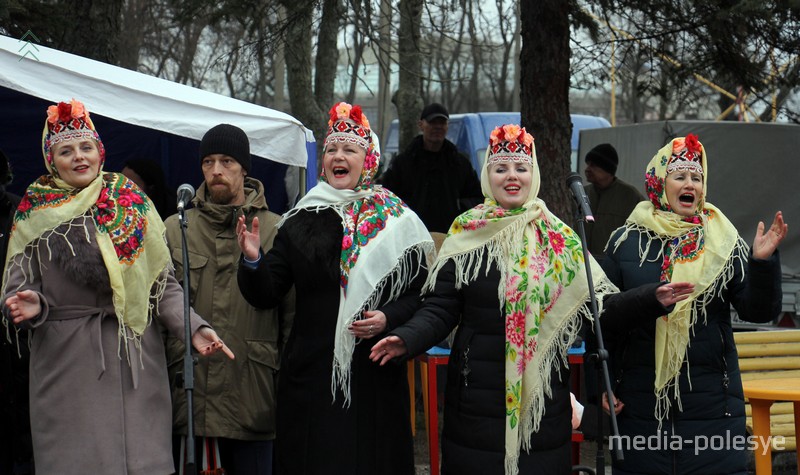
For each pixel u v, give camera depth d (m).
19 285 3.67
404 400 3.93
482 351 3.80
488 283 3.82
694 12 7.04
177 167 7.02
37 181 3.76
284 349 3.96
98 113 5.18
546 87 6.83
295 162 5.68
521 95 6.95
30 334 3.77
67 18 8.11
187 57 17.88
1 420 4.05
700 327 4.10
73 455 3.58
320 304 3.87
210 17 8.26
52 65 5.06
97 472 3.57
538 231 3.94
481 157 12.23
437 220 7.40
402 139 12.53
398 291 3.92
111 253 3.67
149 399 3.73
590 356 3.78
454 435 3.82
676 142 4.27
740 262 4.10
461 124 12.77
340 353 3.77
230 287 4.13
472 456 3.76
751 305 3.95
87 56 8.16
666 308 3.80
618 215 7.81
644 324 3.99
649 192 4.36
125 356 3.71
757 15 6.38
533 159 3.97
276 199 6.54
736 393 4.12
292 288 4.17
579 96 30.80
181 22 8.43
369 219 3.92
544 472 3.76
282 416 3.88
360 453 3.80
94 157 3.75
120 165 6.93
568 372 3.92
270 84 21.14
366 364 3.86
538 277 3.83
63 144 3.70
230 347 4.08
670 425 4.08
